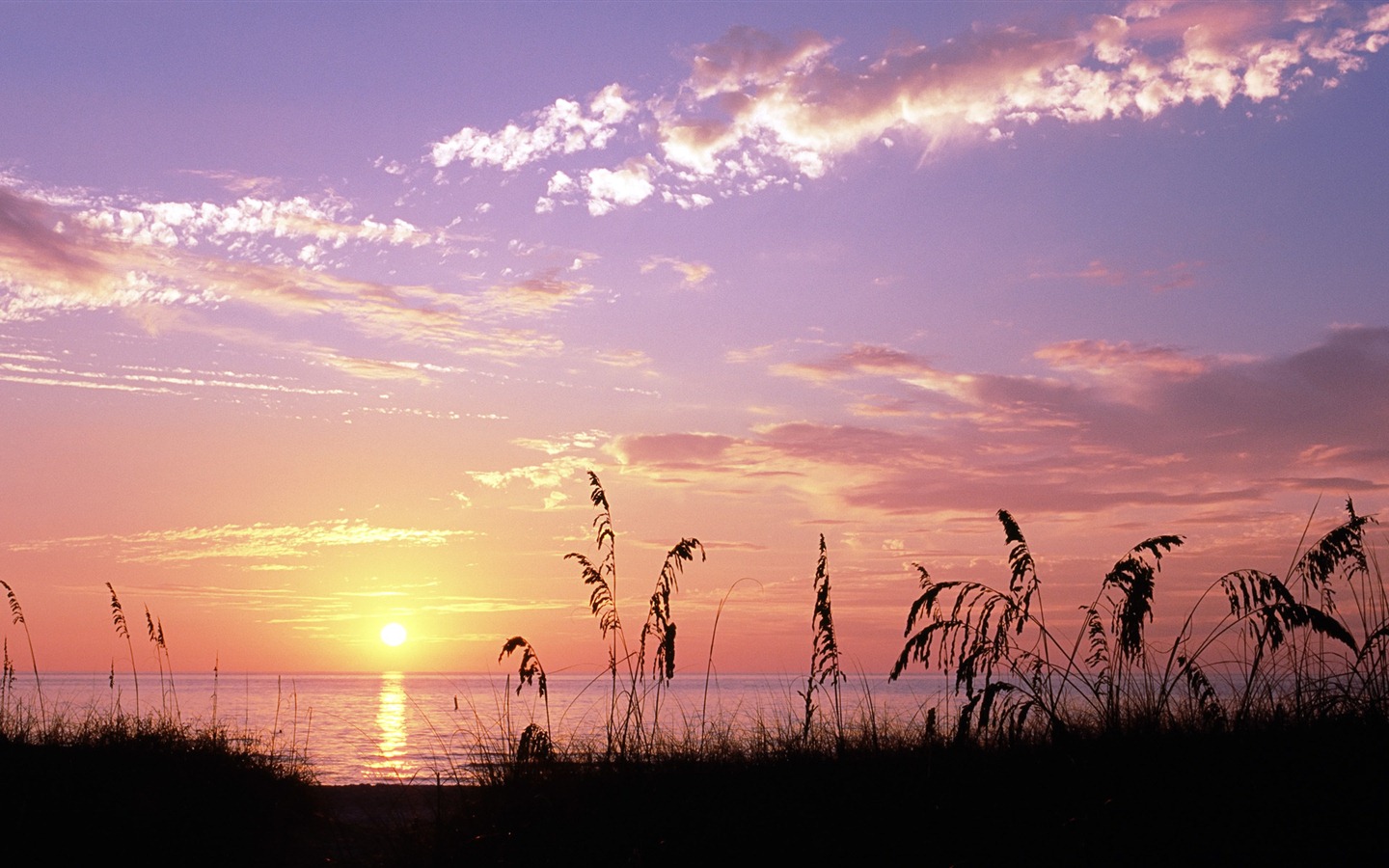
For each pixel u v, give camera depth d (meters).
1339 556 6.56
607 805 6.54
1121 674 6.75
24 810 8.00
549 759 7.45
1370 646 6.75
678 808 6.41
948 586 6.32
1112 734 6.20
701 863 5.64
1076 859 5.05
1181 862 4.92
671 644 8.12
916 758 6.84
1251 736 6.15
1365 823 5.07
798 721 8.32
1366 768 5.52
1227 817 5.23
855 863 5.41
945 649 6.20
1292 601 5.94
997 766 6.20
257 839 8.33
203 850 7.83
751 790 6.54
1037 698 6.09
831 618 8.30
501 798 7.05
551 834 6.21
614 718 8.19
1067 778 5.84
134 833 8.01
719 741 8.05
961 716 6.06
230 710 37.47
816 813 6.09
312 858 7.43
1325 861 4.81
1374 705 6.23
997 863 5.19
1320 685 6.66
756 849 5.71
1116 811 5.36
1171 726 6.36
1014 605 6.34
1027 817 5.52
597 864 5.80
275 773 11.41
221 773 10.53
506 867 5.97
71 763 9.88
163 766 10.70
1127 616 6.29
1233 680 6.77
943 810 5.77
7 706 13.52
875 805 6.04
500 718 8.73
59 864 7.30
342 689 134.62
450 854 6.21
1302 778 5.48
